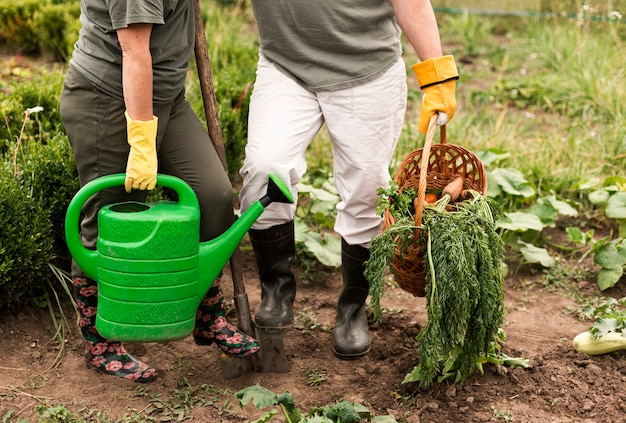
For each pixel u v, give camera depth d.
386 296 3.95
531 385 3.10
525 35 8.81
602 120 6.21
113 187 2.79
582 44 7.45
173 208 2.66
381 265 2.82
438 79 2.85
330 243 4.20
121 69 2.67
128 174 2.62
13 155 3.77
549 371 3.20
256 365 3.21
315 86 3.02
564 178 5.04
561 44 7.86
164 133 2.84
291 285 3.28
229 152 4.91
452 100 2.87
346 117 3.05
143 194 2.89
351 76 3.01
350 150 3.08
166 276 2.60
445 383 3.08
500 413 2.92
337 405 2.61
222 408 2.96
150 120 2.62
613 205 4.41
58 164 3.65
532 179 5.09
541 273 4.21
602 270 4.03
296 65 3.04
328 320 3.71
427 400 3.00
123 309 2.63
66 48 6.96
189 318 2.70
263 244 3.20
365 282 3.36
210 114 3.10
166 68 2.71
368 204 3.19
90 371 3.18
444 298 2.73
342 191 3.22
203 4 8.45
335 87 3.01
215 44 6.77
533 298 3.96
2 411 2.89
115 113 2.71
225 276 4.04
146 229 2.55
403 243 2.84
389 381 3.15
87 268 2.71
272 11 2.96
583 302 3.91
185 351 3.37
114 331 2.66
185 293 2.65
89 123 2.73
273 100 3.03
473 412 2.94
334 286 4.07
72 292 3.68
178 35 2.73
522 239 4.48
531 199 4.77
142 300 2.61
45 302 3.57
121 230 2.56
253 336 3.24
